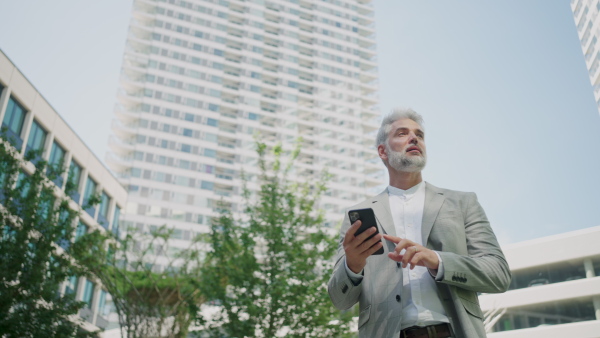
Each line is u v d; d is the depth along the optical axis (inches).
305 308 507.8
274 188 608.1
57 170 576.1
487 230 93.9
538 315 831.1
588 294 798.5
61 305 509.7
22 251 488.1
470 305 84.8
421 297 86.9
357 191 3287.4
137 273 594.6
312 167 3203.7
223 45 3403.1
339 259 100.3
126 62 3097.9
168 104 2997.0
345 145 3454.7
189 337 557.3
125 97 2940.5
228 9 3595.0
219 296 530.0
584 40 2839.6
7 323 457.7
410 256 79.6
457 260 81.6
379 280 91.7
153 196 2632.9
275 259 553.3
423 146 105.7
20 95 971.3
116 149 2795.3
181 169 2787.9
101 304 1220.5
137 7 3341.5
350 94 3737.7
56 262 541.6
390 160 106.0
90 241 571.2
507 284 86.3
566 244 851.4
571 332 783.7
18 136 961.5
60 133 1096.2
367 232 81.5
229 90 3262.8
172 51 3208.7
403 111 111.2
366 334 88.4
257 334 519.5
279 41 3710.6
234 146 3075.8
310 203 615.2
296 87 3565.5
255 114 3282.5
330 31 3983.8
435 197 99.7
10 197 544.4
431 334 82.2
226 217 586.9
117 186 1357.0
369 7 4323.3
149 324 548.1
